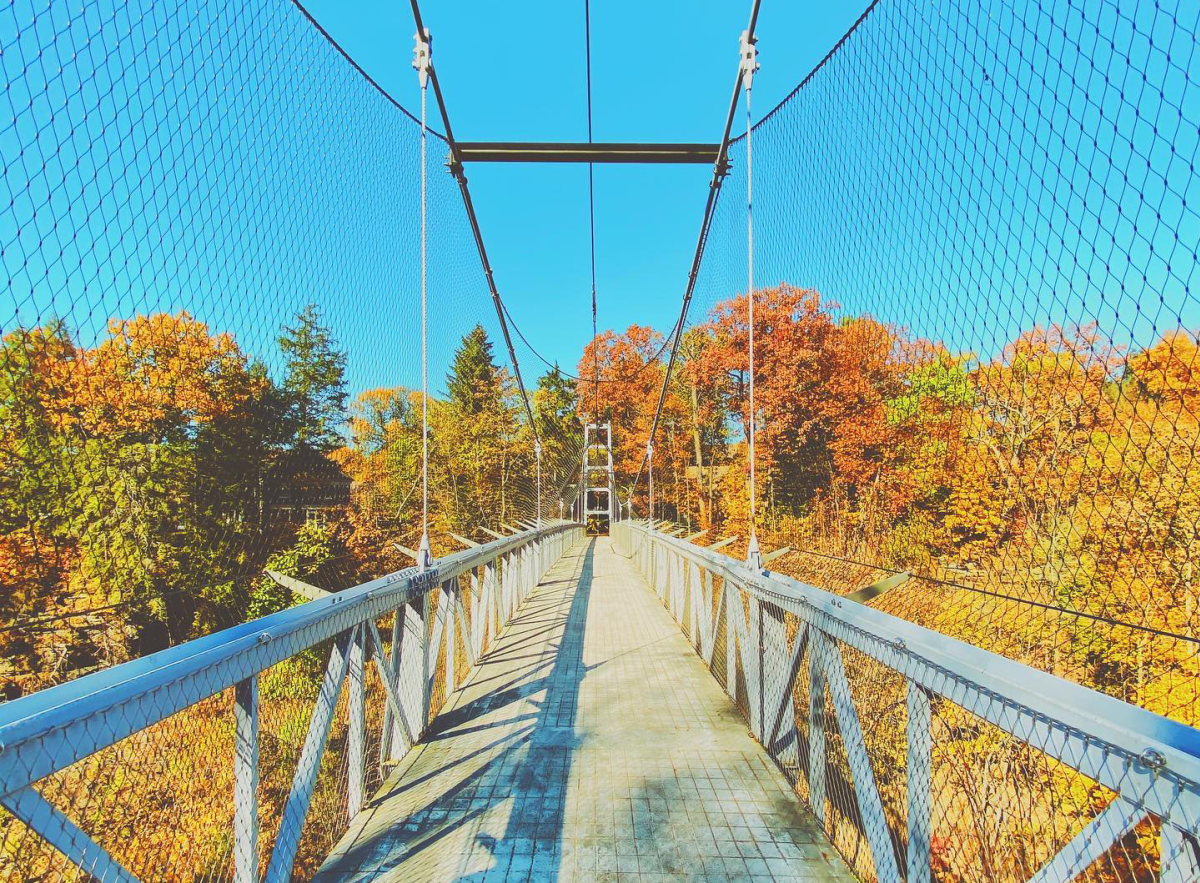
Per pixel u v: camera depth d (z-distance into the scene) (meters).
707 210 4.71
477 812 1.81
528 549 6.42
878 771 2.35
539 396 27.53
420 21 2.88
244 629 1.19
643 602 5.97
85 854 0.82
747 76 2.75
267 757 1.87
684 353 12.53
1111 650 1.81
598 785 1.99
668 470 19.22
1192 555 1.36
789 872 1.51
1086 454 1.37
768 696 2.24
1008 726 0.87
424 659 2.44
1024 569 1.82
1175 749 0.63
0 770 0.69
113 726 0.84
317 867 1.56
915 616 2.44
